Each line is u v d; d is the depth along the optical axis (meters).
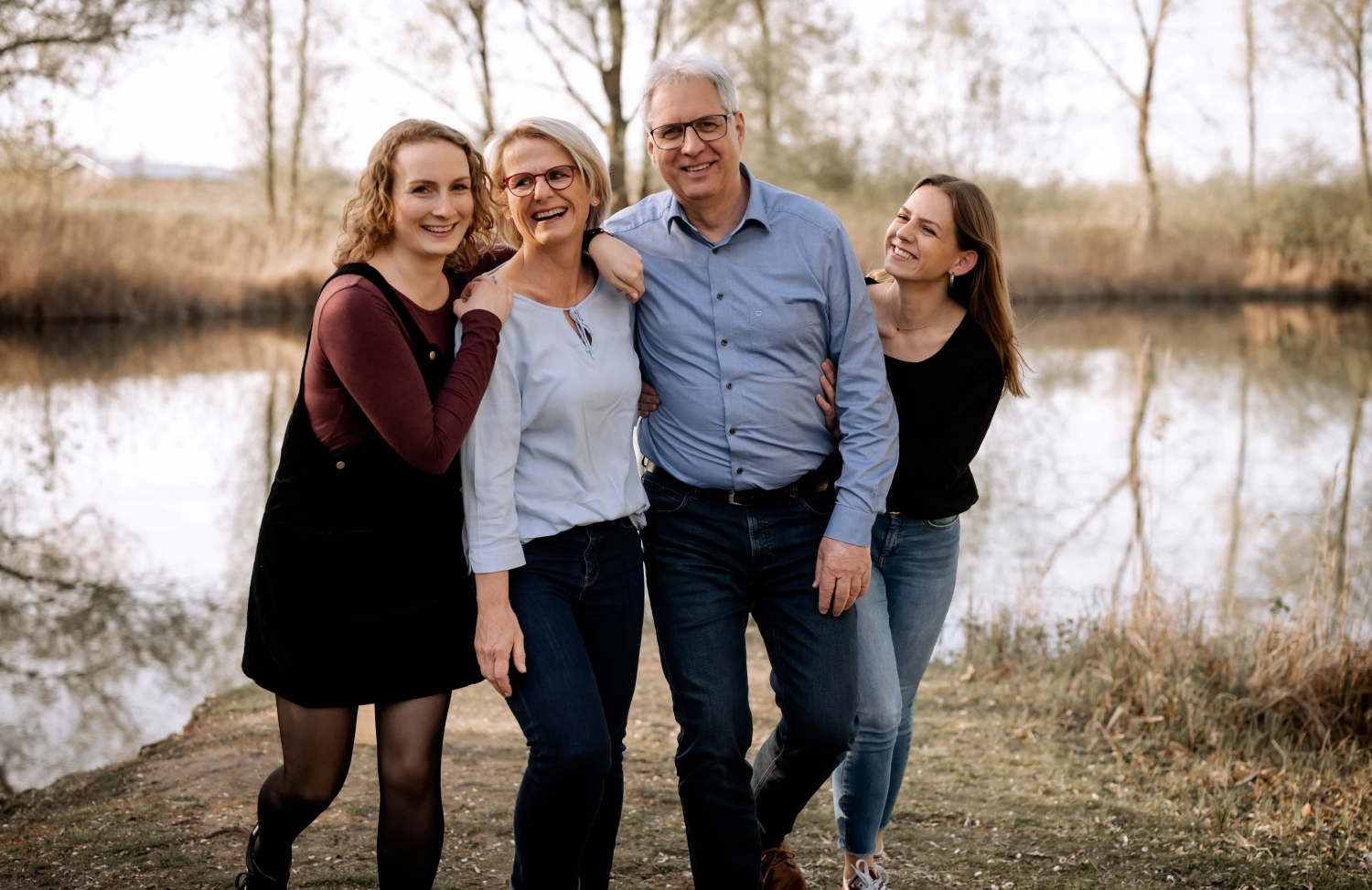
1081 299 23.48
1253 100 23.78
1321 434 10.07
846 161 20.89
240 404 10.98
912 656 2.62
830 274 2.37
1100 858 2.78
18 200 15.85
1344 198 23.69
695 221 2.40
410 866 2.18
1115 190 24.94
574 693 2.09
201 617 5.23
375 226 2.13
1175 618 4.34
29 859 2.69
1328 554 4.42
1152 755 3.51
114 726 3.88
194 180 20.50
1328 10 22.92
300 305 18.75
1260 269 24.06
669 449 2.43
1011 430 10.38
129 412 10.48
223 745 3.50
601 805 2.34
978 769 3.36
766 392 2.36
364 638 2.13
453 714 3.84
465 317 2.14
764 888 2.49
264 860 2.29
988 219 2.51
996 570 5.93
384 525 2.13
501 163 2.22
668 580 2.38
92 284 16.23
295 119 22.05
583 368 2.22
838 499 2.37
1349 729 3.66
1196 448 9.50
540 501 2.22
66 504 7.37
